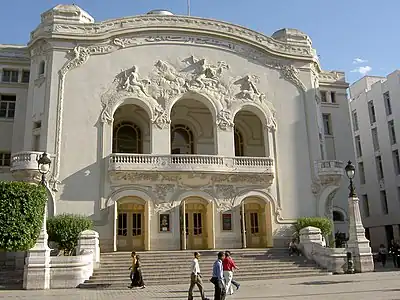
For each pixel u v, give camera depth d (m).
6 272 24.61
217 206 29.56
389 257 38.78
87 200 27.80
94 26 30.72
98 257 23.34
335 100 39.94
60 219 24.92
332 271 24.09
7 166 31.78
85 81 29.73
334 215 36.72
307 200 31.53
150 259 24.67
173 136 34.31
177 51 31.89
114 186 28.30
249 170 30.14
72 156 28.28
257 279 22.45
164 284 21.19
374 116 48.56
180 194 29.11
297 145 32.56
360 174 49.94
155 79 30.92
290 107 33.28
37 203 20.16
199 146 33.66
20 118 32.75
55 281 20.00
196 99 31.98
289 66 34.03
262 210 31.05
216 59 32.53
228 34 32.97
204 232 29.70
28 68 33.84
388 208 44.97
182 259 24.92
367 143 49.12
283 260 25.61
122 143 32.97
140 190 28.55
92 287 19.98
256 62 33.38
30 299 16.11
